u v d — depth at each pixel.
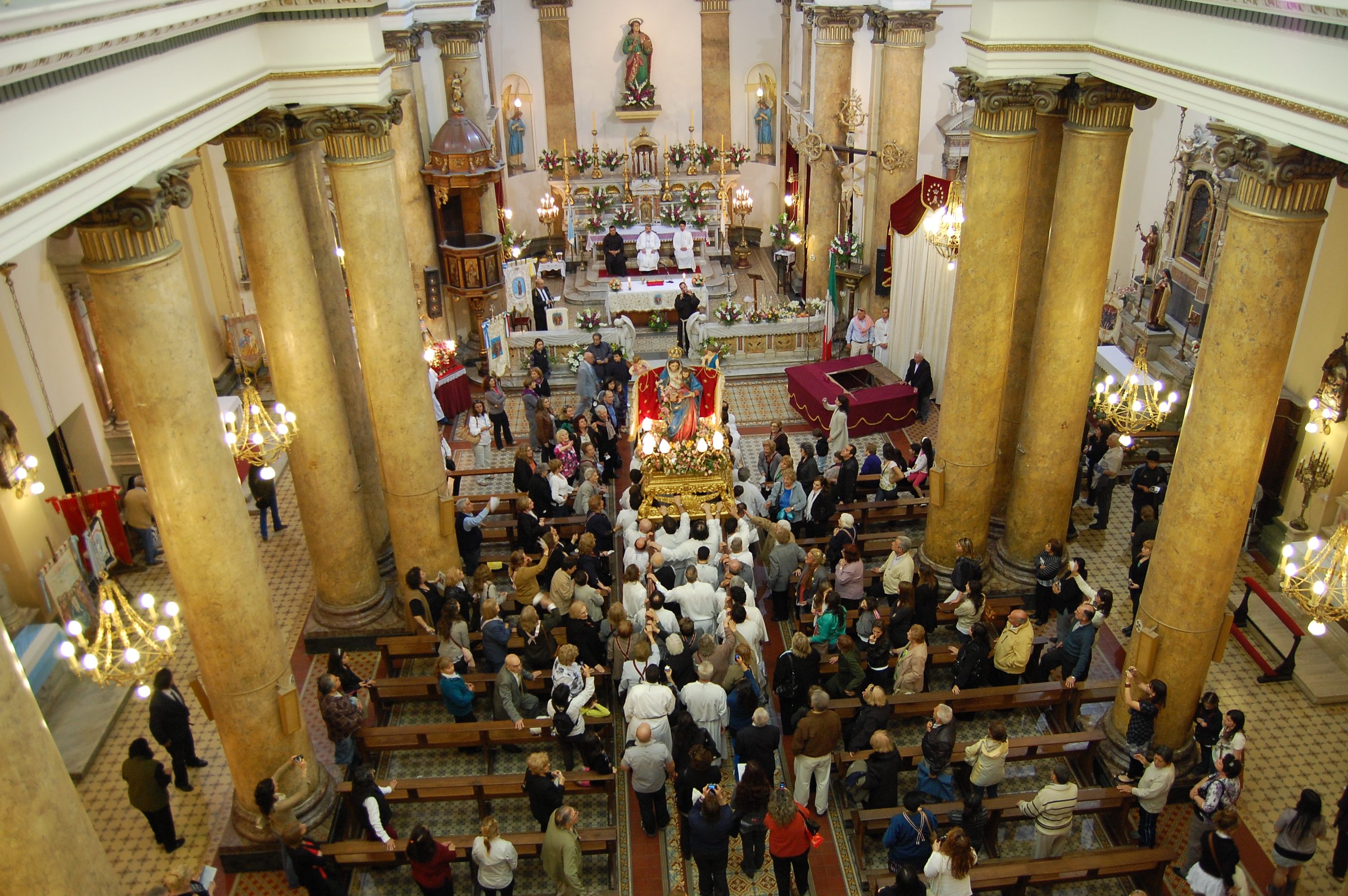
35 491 12.89
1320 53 6.77
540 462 18.14
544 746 11.55
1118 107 10.98
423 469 12.75
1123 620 13.48
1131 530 15.48
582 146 30.08
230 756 9.91
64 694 12.38
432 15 21.34
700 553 12.22
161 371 8.03
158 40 6.99
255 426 11.41
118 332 7.84
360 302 11.74
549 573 13.11
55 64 5.36
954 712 11.15
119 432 15.98
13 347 13.41
